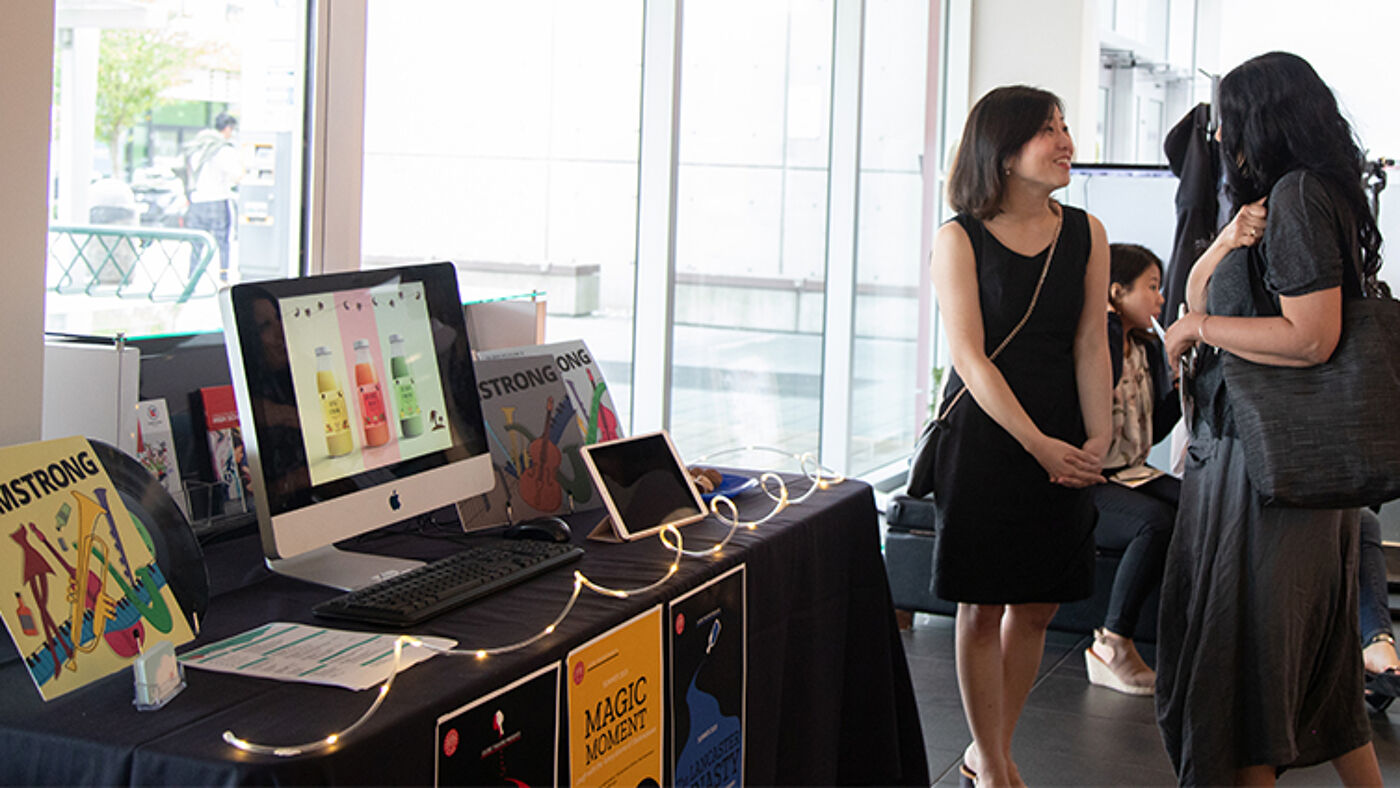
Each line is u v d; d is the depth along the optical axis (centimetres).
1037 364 240
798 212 492
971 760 266
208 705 129
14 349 160
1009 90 239
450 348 200
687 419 425
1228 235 223
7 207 157
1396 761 300
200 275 231
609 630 163
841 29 510
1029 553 243
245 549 193
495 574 176
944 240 245
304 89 233
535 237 341
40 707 128
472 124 315
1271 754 221
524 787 146
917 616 426
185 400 191
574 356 242
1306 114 212
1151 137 884
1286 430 211
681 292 411
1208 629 227
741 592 200
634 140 383
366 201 286
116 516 142
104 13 212
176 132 226
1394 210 451
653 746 176
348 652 145
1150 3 848
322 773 115
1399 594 435
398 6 289
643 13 380
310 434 170
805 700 229
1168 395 366
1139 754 304
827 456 533
